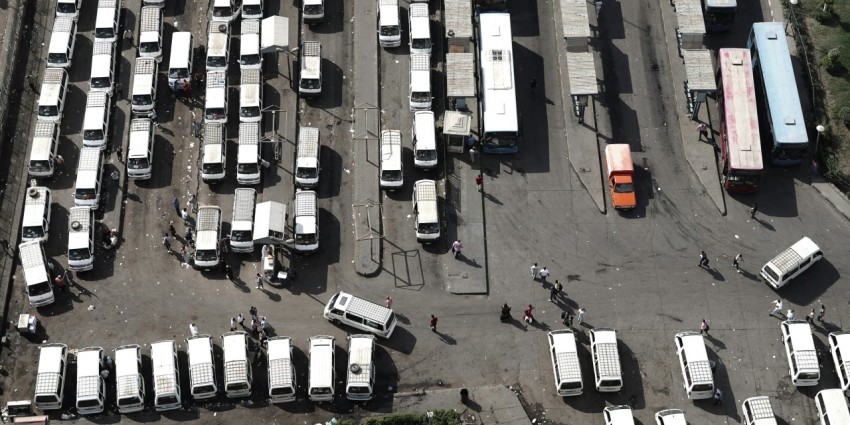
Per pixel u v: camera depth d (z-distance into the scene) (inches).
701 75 5428.2
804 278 5044.3
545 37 5846.5
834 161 5369.1
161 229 5172.2
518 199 5275.6
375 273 5044.3
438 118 5556.1
